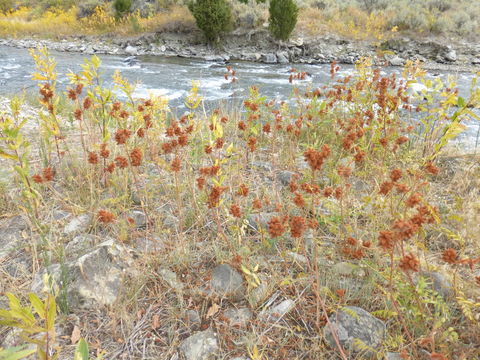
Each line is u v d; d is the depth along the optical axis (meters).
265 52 16.38
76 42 18.38
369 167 3.32
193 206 2.73
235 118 4.94
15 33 19.34
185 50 17.03
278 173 3.52
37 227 2.45
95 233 2.52
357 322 1.78
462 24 16.34
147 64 14.22
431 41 15.41
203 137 3.36
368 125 3.65
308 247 2.43
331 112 4.22
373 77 4.03
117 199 2.60
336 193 2.12
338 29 16.94
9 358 1.08
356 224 2.48
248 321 1.92
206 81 11.42
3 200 2.85
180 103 8.59
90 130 3.68
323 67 14.27
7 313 1.12
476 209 2.49
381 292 2.02
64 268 1.96
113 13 20.16
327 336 1.77
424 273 2.07
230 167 3.06
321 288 1.97
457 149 4.17
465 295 1.96
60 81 10.31
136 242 2.47
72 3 22.94
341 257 2.31
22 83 9.82
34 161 3.54
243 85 10.73
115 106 3.12
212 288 2.09
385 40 15.88
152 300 2.05
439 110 3.34
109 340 1.79
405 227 1.39
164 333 1.86
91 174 2.86
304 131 4.27
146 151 3.59
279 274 2.20
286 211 2.71
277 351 1.75
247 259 2.23
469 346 1.68
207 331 1.83
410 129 3.81
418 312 1.74
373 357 1.67
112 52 17.05
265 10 18.17
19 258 2.30
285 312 1.96
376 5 18.77
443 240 2.52
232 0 18.52
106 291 2.01
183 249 2.29
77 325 1.85
